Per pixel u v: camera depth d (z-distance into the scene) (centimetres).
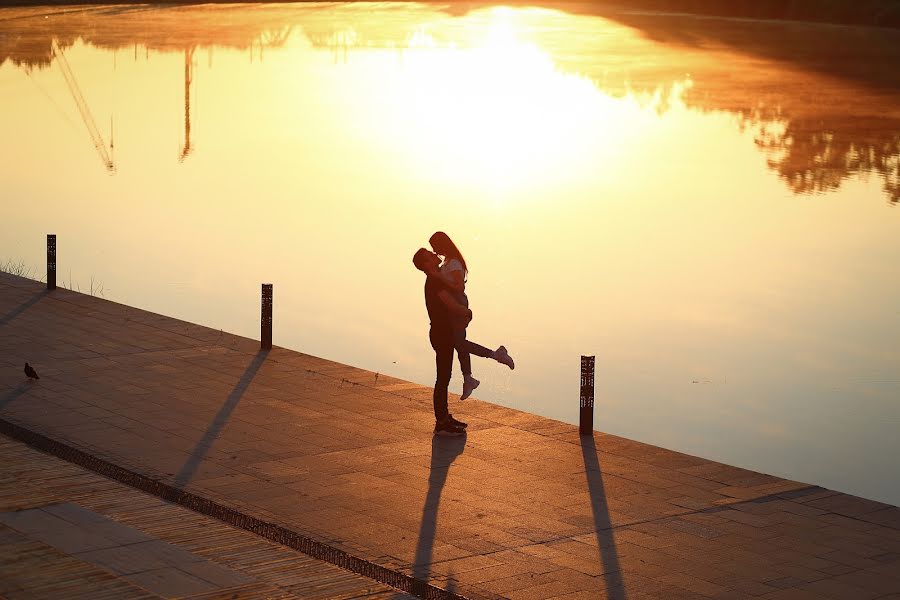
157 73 7156
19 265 2525
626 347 1980
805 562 834
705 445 1470
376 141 4853
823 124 5525
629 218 3362
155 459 1038
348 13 11525
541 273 2614
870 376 1812
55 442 1077
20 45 8094
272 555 808
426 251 1138
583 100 6600
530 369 1808
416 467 1038
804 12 10419
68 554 786
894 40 8731
